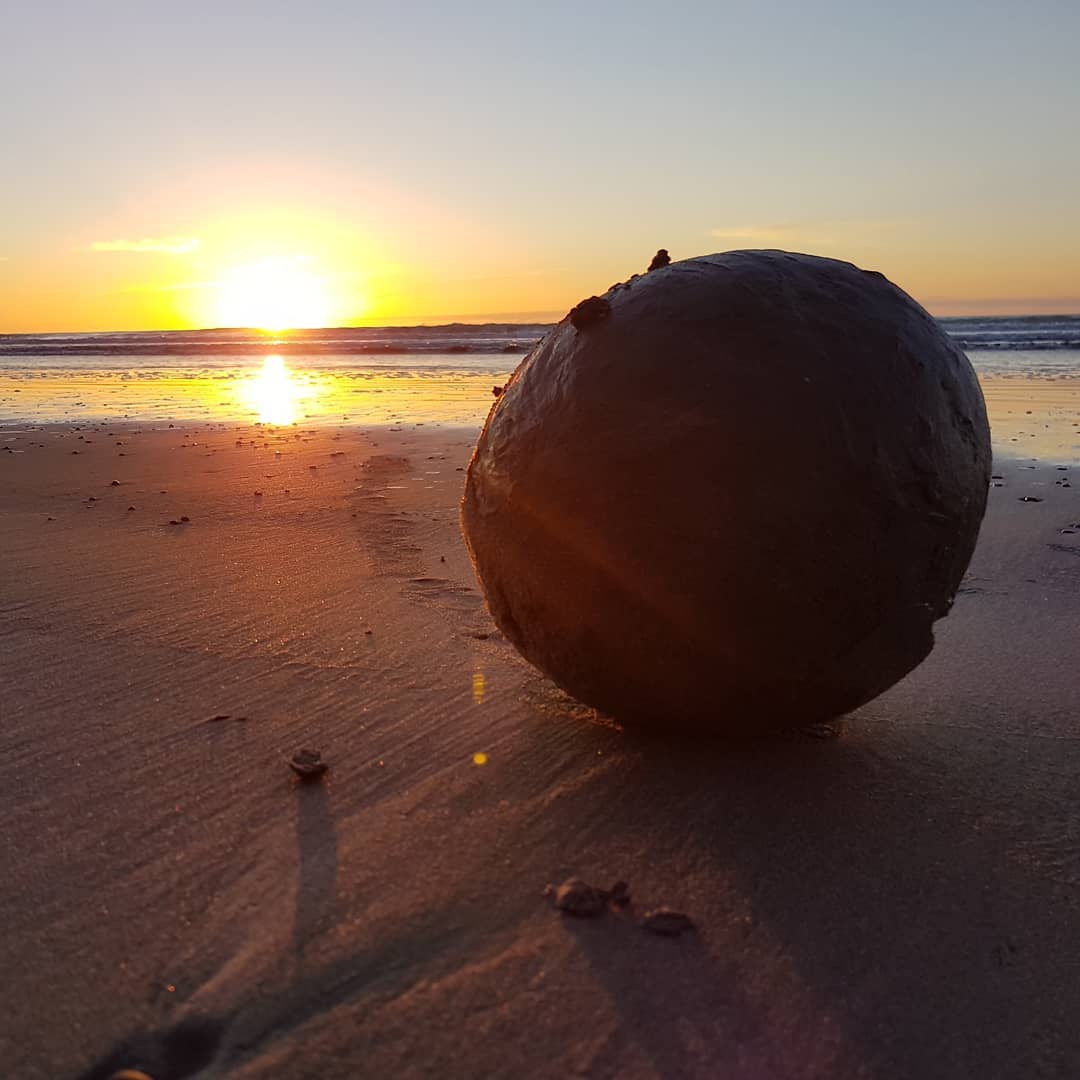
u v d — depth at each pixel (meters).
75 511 0.90
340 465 1.15
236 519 0.86
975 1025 0.26
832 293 0.38
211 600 0.62
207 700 0.46
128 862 0.33
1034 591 0.65
